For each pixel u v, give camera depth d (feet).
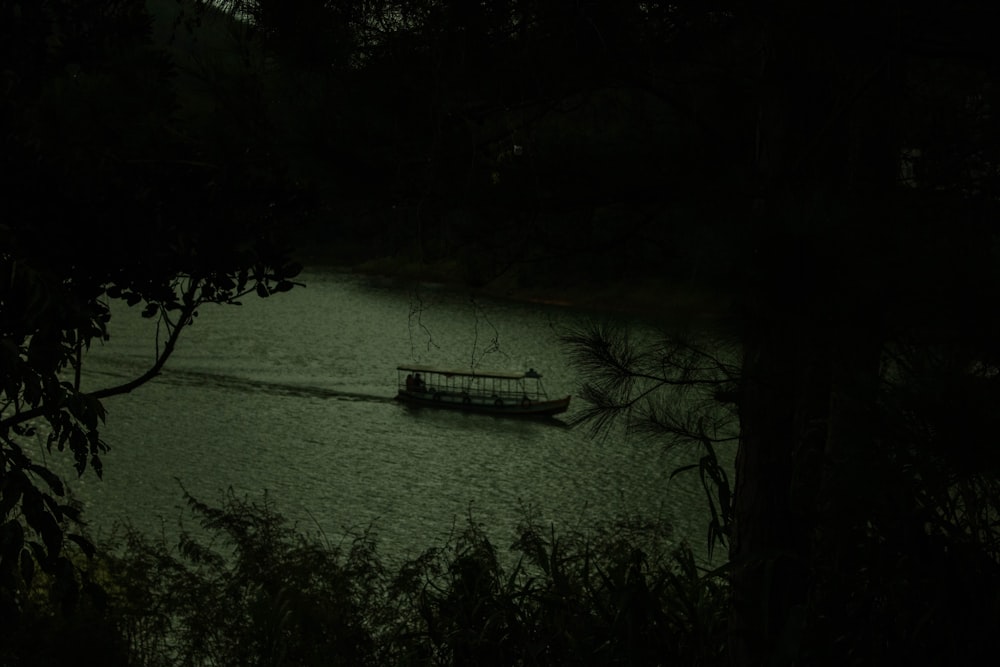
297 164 18.44
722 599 17.80
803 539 15.74
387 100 17.74
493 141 18.56
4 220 13.00
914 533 11.56
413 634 17.60
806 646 12.86
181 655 19.10
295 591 18.57
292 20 16.21
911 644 11.87
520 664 16.72
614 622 15.25
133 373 164.45
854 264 9.23
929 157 15.84
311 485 109.29
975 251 9.36
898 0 12.37
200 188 14.21
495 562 19.19
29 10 13.71
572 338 13.07
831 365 10.69
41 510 11.98
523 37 15.65
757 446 15.61
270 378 169.58
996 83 15.74
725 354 12.37
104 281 13.97
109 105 14.44
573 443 131.23
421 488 109.81
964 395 8.57
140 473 107.86
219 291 15.30
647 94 19.66
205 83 16.35
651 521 21.47
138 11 14.67
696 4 14.35
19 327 12.59
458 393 155.43
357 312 242.17
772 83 15.55
